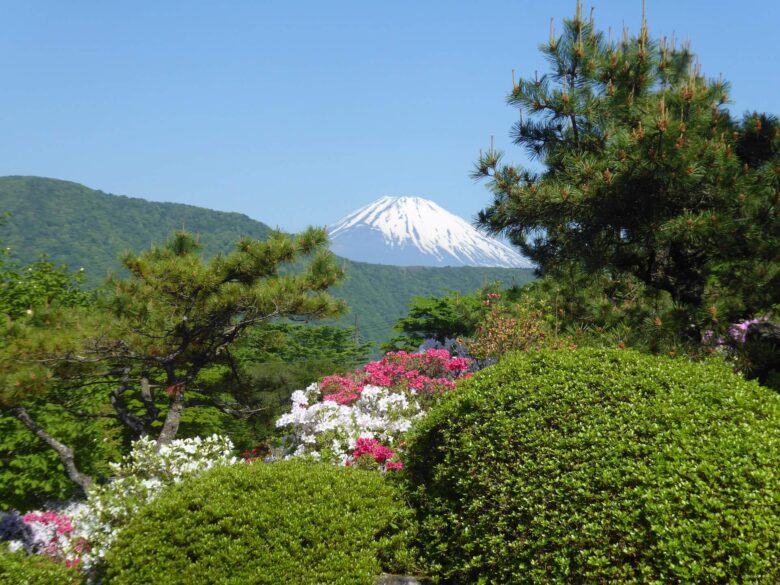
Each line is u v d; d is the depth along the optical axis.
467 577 5.46
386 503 6.35
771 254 10.30
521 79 12.32
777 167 10.49
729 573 4.06
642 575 4.36
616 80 11.85
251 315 17.27
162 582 5.74
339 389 12.02
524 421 5.74
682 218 10.03
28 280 15.90
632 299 13.91
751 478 4.48
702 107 11.10
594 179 10.61
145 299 15.96
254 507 6.08
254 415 19.28
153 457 9.86
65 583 6.39
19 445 14.07
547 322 13.12
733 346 10.27
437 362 12.81
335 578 5.67
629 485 4.78
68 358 13.81
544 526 4.97
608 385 5.71
